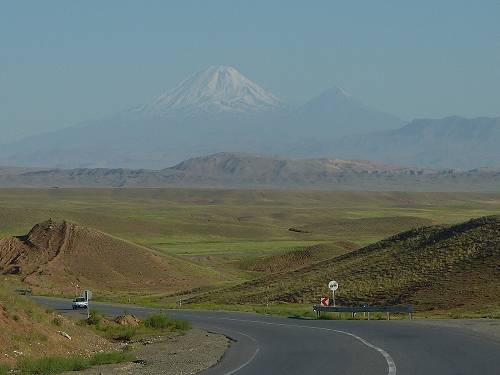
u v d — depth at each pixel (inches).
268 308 4990.2
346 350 2450.8
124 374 2042.3
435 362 2033.7
